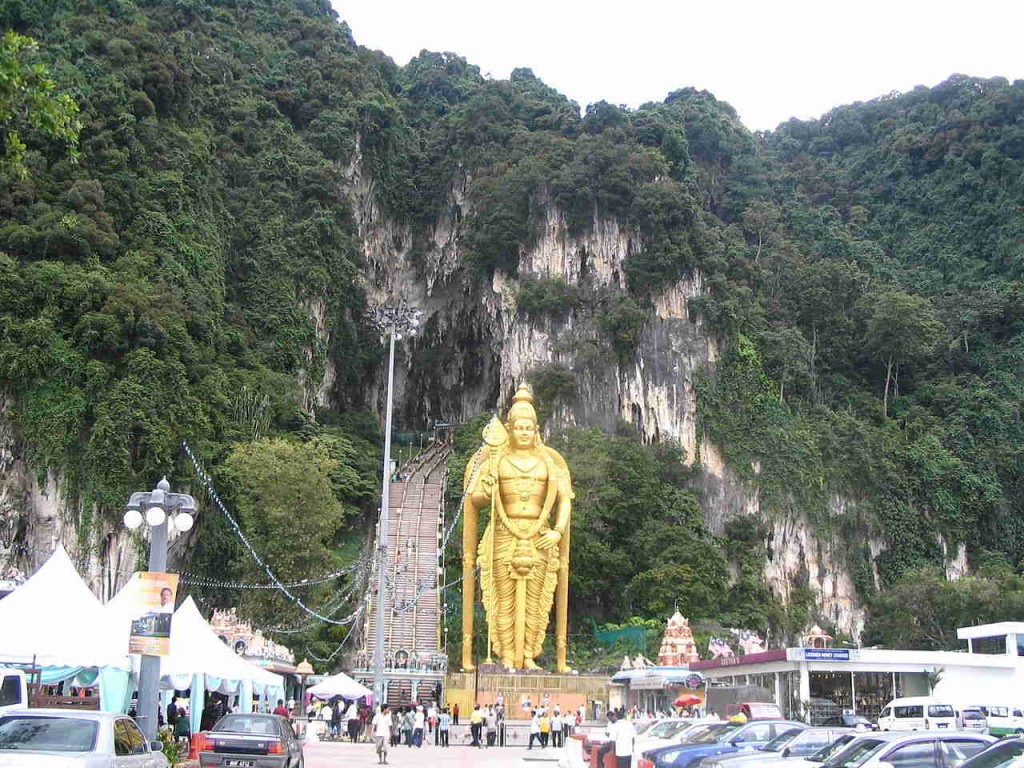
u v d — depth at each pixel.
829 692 33.38
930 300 95.94
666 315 80.75
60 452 52.81
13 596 20.50
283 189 81.62
